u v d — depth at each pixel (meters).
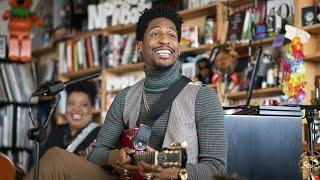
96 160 2.02
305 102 3.16
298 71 3.11
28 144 4.99
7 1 5.43
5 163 2.27
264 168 2.05
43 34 5.39
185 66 3.83
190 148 1.84
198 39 3.89
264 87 3.38
